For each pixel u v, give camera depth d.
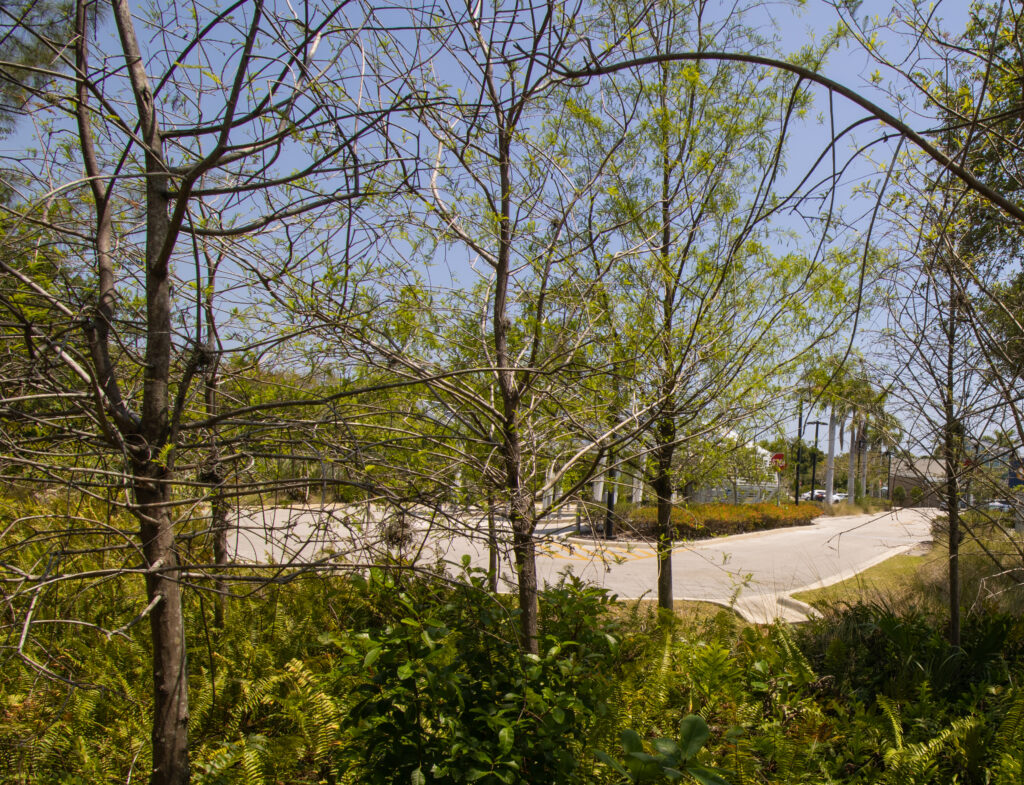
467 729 2.95
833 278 5.46
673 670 4.88
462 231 3.96
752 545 16.52
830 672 5.88
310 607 5.50
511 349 4.48
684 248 5.61
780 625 6.18
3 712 3.97
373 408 3.64
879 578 11.27
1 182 2.75
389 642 3.07
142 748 3.89
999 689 5.31
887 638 6.25
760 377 5.57
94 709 4.22
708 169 5.40
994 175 4.44
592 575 9.98
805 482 45.56
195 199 2.87
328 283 3.19
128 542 2.62
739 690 4.50
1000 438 5.25
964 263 4.31
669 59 1.96
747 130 5.61
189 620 5.06
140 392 3.15
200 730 4.33
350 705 3.93
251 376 3.44
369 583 3.63
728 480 6.70
